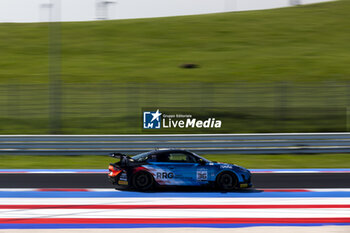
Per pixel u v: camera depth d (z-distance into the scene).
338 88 97.50
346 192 36.06
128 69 117.81
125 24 176.50
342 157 56.00
